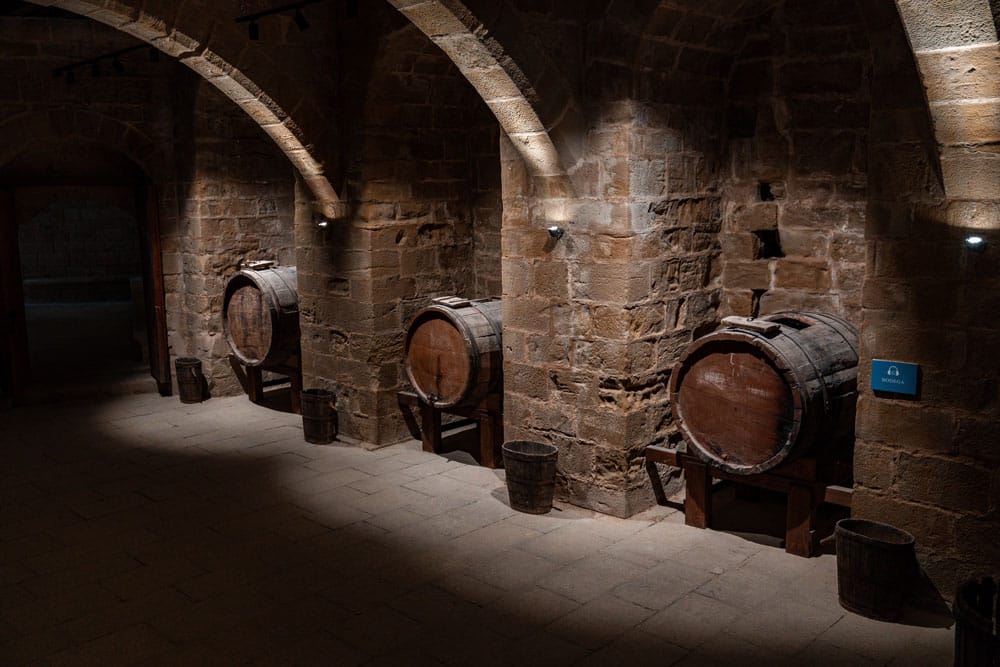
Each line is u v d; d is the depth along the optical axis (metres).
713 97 5.88
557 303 5.80
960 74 3.74
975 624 3.47
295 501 6.14
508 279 6.10
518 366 6.14
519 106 5.28
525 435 6.19
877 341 4.50
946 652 4.02
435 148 7.48
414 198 7.38
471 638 4.19
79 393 9.23
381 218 7.17
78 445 7.57
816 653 4.01
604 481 5.73
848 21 5.37
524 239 5.93
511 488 5.87
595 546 5.26
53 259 16.25
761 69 5.79
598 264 5.51
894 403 4.48
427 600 4.59
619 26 5.16
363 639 4.20
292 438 7.77
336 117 7.16
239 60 6.48
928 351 4.33
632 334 5.49
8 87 8.23
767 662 3.94
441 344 6.74
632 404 5.58
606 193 5.39
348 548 5.30
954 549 4.36
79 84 8.56
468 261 7.89
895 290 4.41
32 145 8.73
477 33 4.88
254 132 9.16
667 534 5.43
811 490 4.95
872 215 4.44
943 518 4.38
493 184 7.60
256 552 5.26
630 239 5.36
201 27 6.21
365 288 7.23
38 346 11.73
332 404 7.67
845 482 5.44
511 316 6.12
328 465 6.96
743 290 6.10
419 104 7.25
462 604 4.54
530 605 4.52
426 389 6.92
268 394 9.47
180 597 4.67
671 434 5.96
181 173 9.07
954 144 4.00
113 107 8.77
